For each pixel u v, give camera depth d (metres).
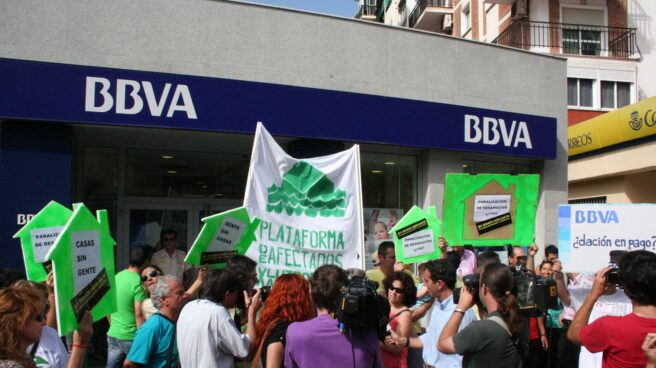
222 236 4.81
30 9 7.14
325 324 3.22
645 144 14.34
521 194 6.85
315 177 5.68
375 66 9.06
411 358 4.75
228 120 7.80
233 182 9.25
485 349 3.18
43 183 7.05
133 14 7.60
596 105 20.34
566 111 10.87
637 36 21.31
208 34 7.99
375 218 9.37
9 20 7.04
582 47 20.91
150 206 8.73
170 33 7.78
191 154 8.98
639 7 21.45
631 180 15.91
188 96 7.57
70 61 7.27
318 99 8.37
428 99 9.47
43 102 6.95
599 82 20.39
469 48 9.91
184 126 7.54
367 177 9.39
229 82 7.82
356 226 5.86
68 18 7.29
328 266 3.41
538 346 6.82
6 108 6.82
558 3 20.73
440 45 9.64
